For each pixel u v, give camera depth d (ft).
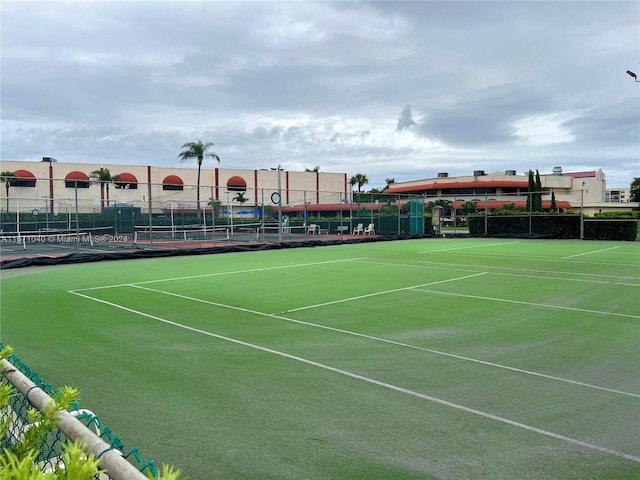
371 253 77.41
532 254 74.84
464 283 43.75
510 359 20.92
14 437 8.04
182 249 74.13
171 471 4.19
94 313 30.50
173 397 16.48
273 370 19.34
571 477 11.50
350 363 20.26
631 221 107.04
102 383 17.88
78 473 3.95
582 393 17.02
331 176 226.99
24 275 49.98
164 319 28.73
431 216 130.82
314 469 11.77
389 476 11.47
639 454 12.66
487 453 12.64
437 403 16.03
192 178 198.18
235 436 13.56
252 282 44.32
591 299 35.58
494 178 256.11
